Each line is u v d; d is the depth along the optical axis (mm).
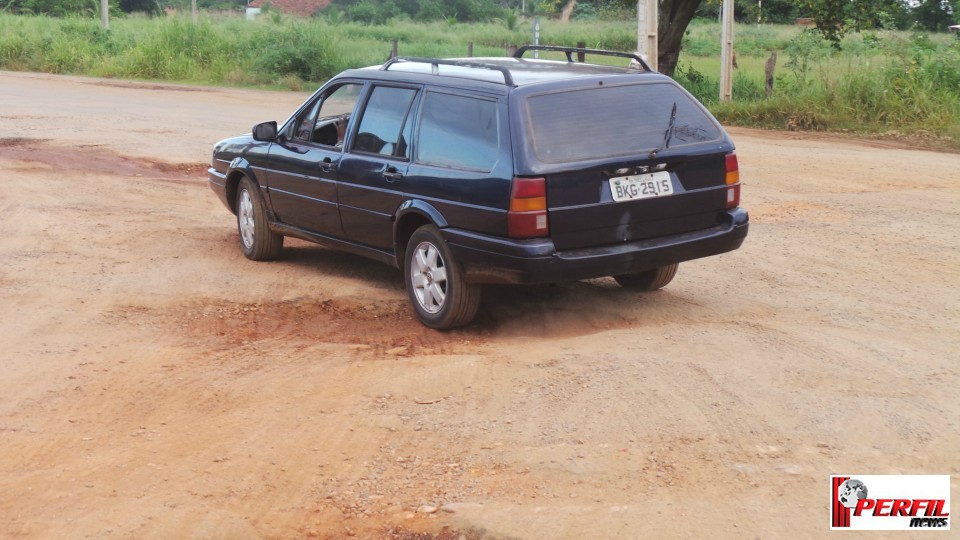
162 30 32781
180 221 10273
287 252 9172
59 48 32875
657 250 6348
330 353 6289
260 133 8305
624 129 6332
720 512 4094
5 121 17875
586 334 6531
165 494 4441
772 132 18250
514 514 4137
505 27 62625
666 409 5062
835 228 9625
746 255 8594
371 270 8531
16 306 7266
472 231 6312
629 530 3979
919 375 5480
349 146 7465
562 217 6059
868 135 17438
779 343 6043
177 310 7258
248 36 33031
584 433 4844
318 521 4207
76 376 5895
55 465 4762
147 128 17328
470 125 6430
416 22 76188
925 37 20469
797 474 4379
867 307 6922
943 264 8141
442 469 4594
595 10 71688
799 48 24188
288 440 4965
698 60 38812
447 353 6234
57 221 9984
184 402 5488
